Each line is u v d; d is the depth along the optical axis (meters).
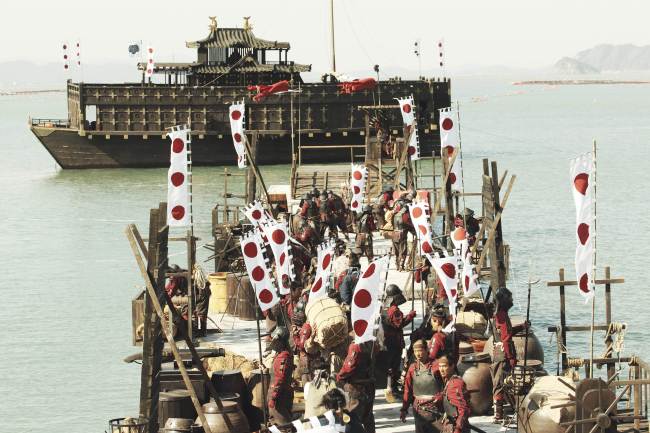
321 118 173.88
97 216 124.75
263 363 39.59
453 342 33.38
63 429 48.62
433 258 35.31
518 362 37.12
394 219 62.28
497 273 44.06
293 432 27.27
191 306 45.72
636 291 75.81
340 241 51.12
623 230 107.88
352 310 32.03
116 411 51.28
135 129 173.75
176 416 35.41
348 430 26.97
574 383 32.84
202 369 31.61
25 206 134.38
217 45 179.62
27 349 63.03
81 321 70.81
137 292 80.62
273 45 179.38
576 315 68.56
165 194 145.12
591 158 35.47
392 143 107.44
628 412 34.69
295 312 38.47
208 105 173.12
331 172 110.81
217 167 175.62
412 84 176.50
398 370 38.50
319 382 32.31
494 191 44.69
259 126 173.12
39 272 89.31
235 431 33.97
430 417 31.00
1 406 51.94
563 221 115.75
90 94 173.12
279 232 41.81
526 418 31.61
